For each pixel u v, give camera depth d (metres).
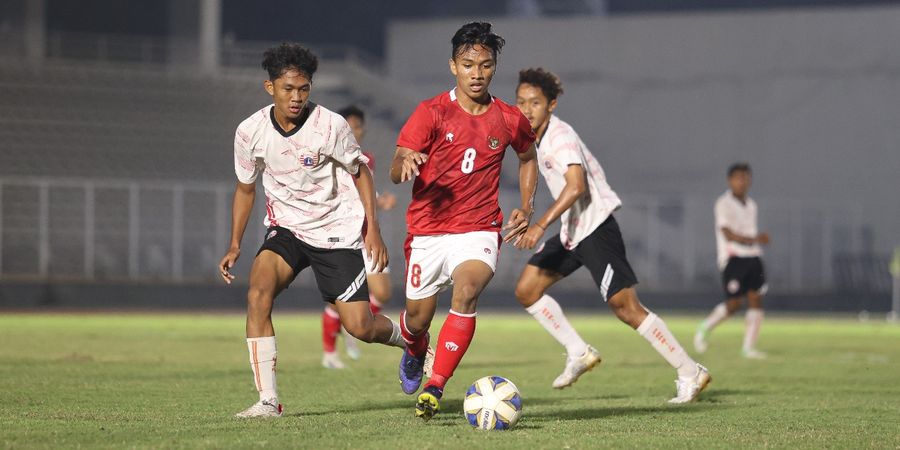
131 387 28.42
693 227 110.50
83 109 113.69
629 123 134.75
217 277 95.31
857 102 126.94
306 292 96.50
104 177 108.06
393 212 102.69
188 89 121.00
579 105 136.38
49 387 28.14
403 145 20.25
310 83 19.97
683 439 18.73
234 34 149.75
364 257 23.28
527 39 138.38
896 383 33.44
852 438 19.36
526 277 27.80
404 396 26.42
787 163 129.00
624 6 160.12
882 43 126.50
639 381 32.84
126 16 142.12
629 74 135.00
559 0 150.50
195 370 33.97
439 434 18.64
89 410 22.83
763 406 25.52
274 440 17.59
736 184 48.19
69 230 94.19
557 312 28.08
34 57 119.19
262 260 21.27
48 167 106.88
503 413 19.41
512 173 131.62
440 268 21.11
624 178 134.62
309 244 21.50
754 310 47.91
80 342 47.94
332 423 20.11
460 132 20.33
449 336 19.86
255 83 125.00
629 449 17.36
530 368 36.94
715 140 131.62
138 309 90.38
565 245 26.97
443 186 20.62
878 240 124.44
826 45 128.38
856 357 46.66
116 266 95.06
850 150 126.75
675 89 133.50
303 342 51.06
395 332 23.09
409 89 143.25
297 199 21.25
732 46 131.75
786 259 113.50
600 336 61.44
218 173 114.19
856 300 109.38
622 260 26.33
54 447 16.91
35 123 110.62
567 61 137.00
